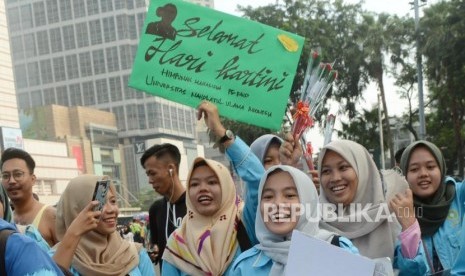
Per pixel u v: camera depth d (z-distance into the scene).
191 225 3.84
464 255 3.02
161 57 4.26
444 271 3.49
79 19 89.31
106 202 3.72
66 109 79.56
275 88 4.33
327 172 3.85
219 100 4.29
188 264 3.75
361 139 31.28
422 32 27.72
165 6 4.27
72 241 3.31
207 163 3.84
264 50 4.35
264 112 4.32
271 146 4.78
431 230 4.21
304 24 24.80
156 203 5.41
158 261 5.39
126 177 86.94
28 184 4.76
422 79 29.11
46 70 90.12
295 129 4.47
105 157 82.62
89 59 88.94
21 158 4.76
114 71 88.50
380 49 28.27
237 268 3.34
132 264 3.79
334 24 26.44
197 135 99.88
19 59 90.50
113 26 88.44
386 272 2.72
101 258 3.68
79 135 79.12
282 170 3.29
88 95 89.00
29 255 2.45
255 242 3.89
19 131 55.84
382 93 29.59
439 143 32.31
